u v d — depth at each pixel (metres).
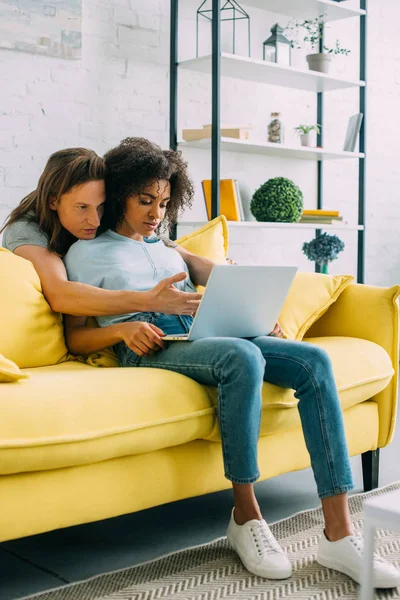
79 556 1.85
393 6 4.91
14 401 1.51
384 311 2.44
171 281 1.90
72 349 2.06
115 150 2.12
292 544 1.92
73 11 3.42
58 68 3.43
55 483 1.56
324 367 1.85
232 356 1.77
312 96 4.50
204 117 4.02
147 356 1.96
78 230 2.07
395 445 3.04
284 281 1.97
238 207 3.76
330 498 1.78
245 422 1.76
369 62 4.81
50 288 1.98
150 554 1.87
